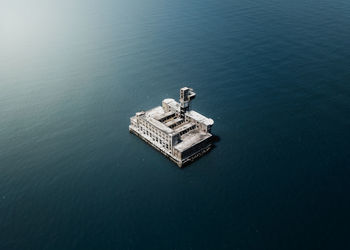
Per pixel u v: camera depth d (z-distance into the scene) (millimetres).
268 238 151625
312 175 186500
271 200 171750
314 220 159375
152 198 176000
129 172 195750
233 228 157375
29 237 156250
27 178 191500
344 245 146375
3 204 174250
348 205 166875
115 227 159875
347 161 195250
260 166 195500
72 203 174250
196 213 166250
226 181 186000
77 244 152125
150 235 155375
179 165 198500
